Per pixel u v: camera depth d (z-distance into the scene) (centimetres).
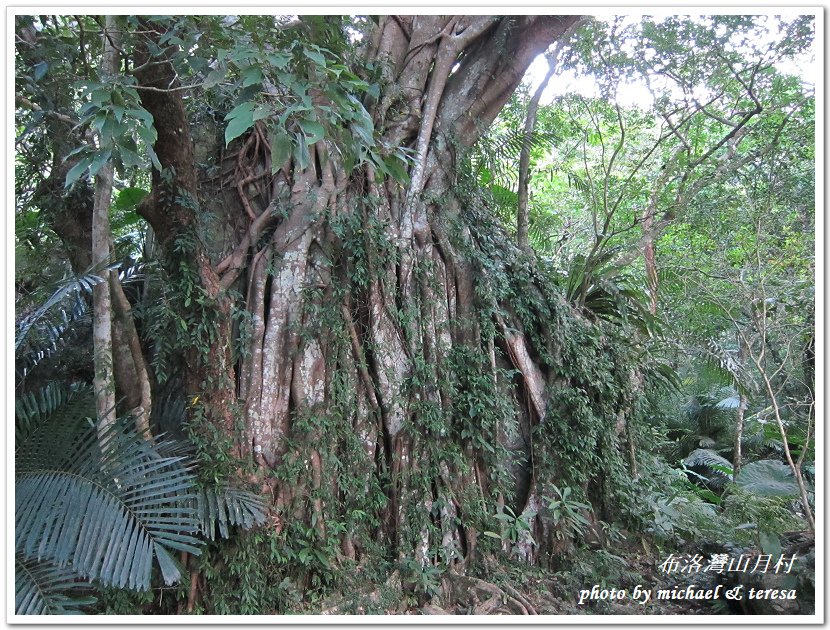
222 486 559
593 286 930
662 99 987
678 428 1355
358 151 460
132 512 477
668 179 1138
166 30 505
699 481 1162
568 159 1370
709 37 886
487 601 610
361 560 630
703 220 945
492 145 855
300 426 624
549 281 826
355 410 670
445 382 696
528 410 784
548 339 793
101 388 526
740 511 693
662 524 768
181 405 610
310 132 367
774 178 909
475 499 686
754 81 955
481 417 703
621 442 859
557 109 1087
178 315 575
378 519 660
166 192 570
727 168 929
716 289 994
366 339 691
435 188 771
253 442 615
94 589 524
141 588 478
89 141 618
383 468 676
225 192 712
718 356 1032
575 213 1464
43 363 661
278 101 428
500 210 959
